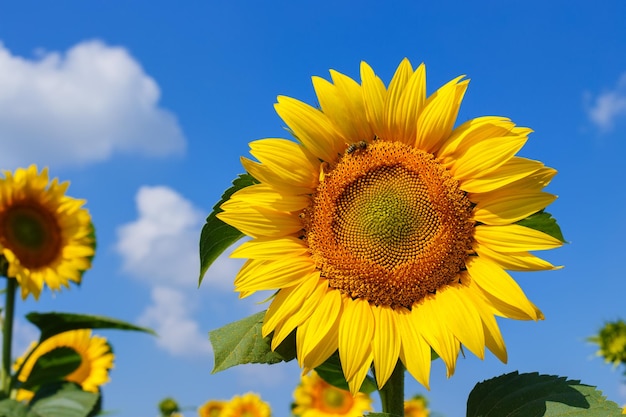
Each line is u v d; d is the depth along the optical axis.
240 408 1.30
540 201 0.51
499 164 0.51
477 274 0.51
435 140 0.54
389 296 0.53
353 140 0.55
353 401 1.12
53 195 0.85
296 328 0.52
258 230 0.53
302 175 0.54
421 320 0.52
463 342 0.50
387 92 0.54
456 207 0.53
